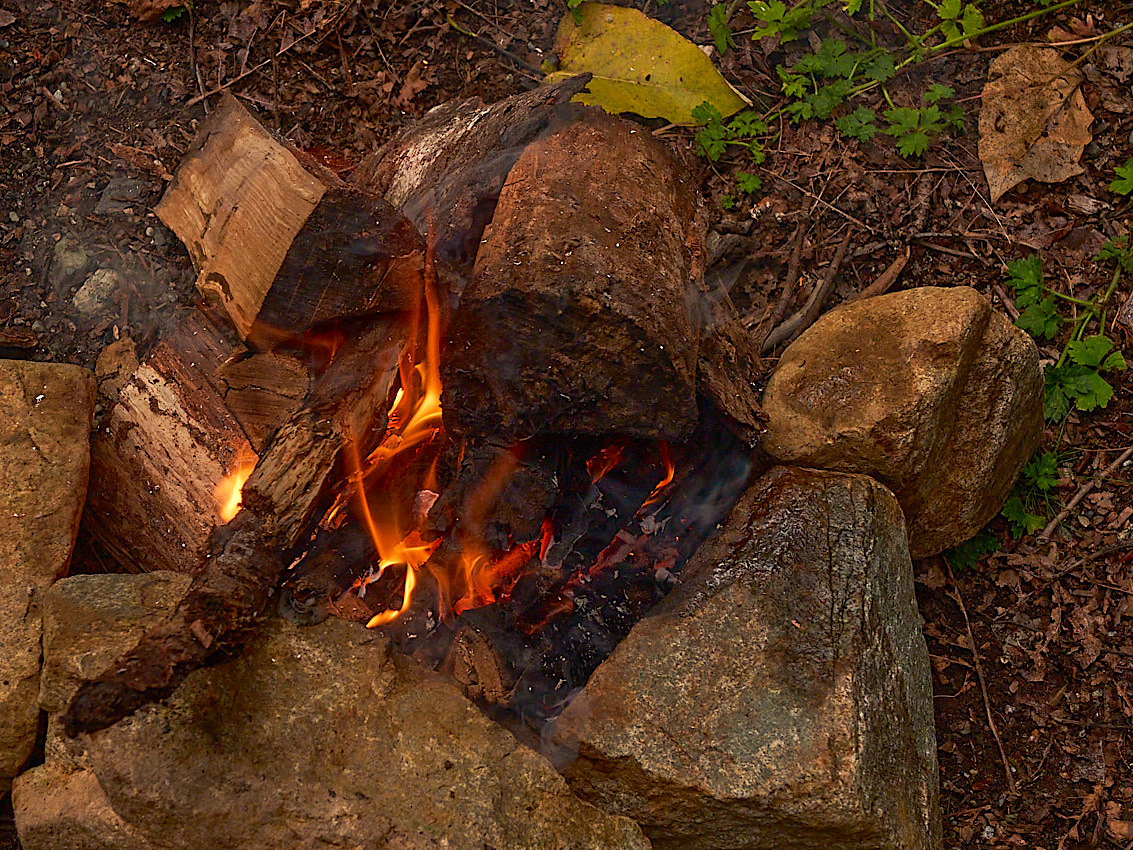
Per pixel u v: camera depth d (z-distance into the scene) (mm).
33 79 1188
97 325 1114
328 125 1208
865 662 924
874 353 1014
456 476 961
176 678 847
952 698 1068
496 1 1255
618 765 892
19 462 968
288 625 893
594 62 1215
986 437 1045
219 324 1015
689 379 950
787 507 969
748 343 1047
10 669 912
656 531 1014
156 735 841
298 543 918
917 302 1022
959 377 1014
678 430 955
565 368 935
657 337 936
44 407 989
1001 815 1034
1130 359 1143
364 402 939
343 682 882
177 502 1002
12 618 926
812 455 1006
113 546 1021
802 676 910
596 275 931
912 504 1035
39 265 1133
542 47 1241
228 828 843
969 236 1180
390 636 963
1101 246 1175
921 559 1104
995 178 1195
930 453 1011
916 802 926
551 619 982
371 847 844
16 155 1164
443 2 1250
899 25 1247
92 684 838
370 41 1235
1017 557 1103
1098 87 1223
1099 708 1058
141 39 1219
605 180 977
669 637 926
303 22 1235
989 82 1225
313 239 939
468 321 938
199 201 1017
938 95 1210
